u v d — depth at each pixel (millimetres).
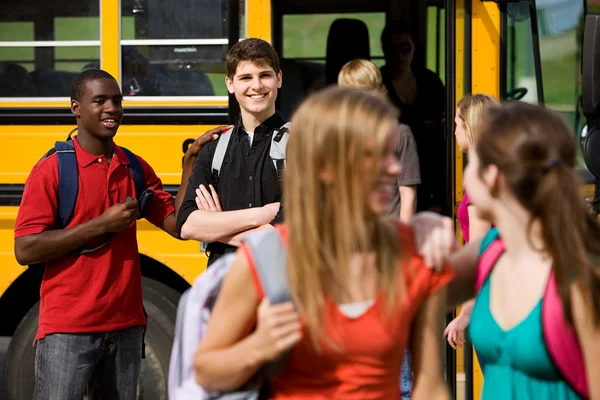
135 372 5094
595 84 5199
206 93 6289
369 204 2562
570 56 6039
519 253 2861
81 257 4855
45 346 4875
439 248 2674
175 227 5215
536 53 6020
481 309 2973
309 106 2588
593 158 5223
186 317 2760
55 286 4863
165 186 6238
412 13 7508
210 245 4820
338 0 7453
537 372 2787
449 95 6043
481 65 6047
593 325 2688
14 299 6672
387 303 2609
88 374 4910
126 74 6340
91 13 6336
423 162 7188
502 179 2824
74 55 6348
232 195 4742
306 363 2627
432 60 7559
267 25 6195
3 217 6258
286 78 7414
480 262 3029
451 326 4578
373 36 7523
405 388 5293
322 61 7445
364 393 2635
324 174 2557
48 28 6359
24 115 6305
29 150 6316
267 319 2533
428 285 2686
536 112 2828
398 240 2689
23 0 6352
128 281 4992
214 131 4992
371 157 2520
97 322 4871
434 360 2764
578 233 2729
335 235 2564
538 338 2762
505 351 2857
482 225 4941
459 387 6008
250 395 2697
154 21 6312
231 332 2658
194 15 6301
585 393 2773
